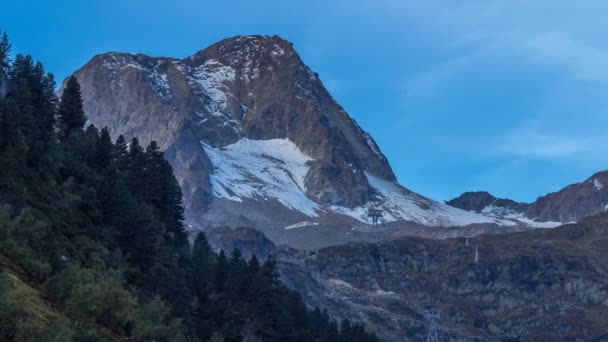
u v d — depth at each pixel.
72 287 122.06
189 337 157.62
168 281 171.38
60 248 144.75
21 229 133.25
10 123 157.25
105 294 128.62
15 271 123.88
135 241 173.62
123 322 130.00
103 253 158.75
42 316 115.12
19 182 154.62
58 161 177.12
